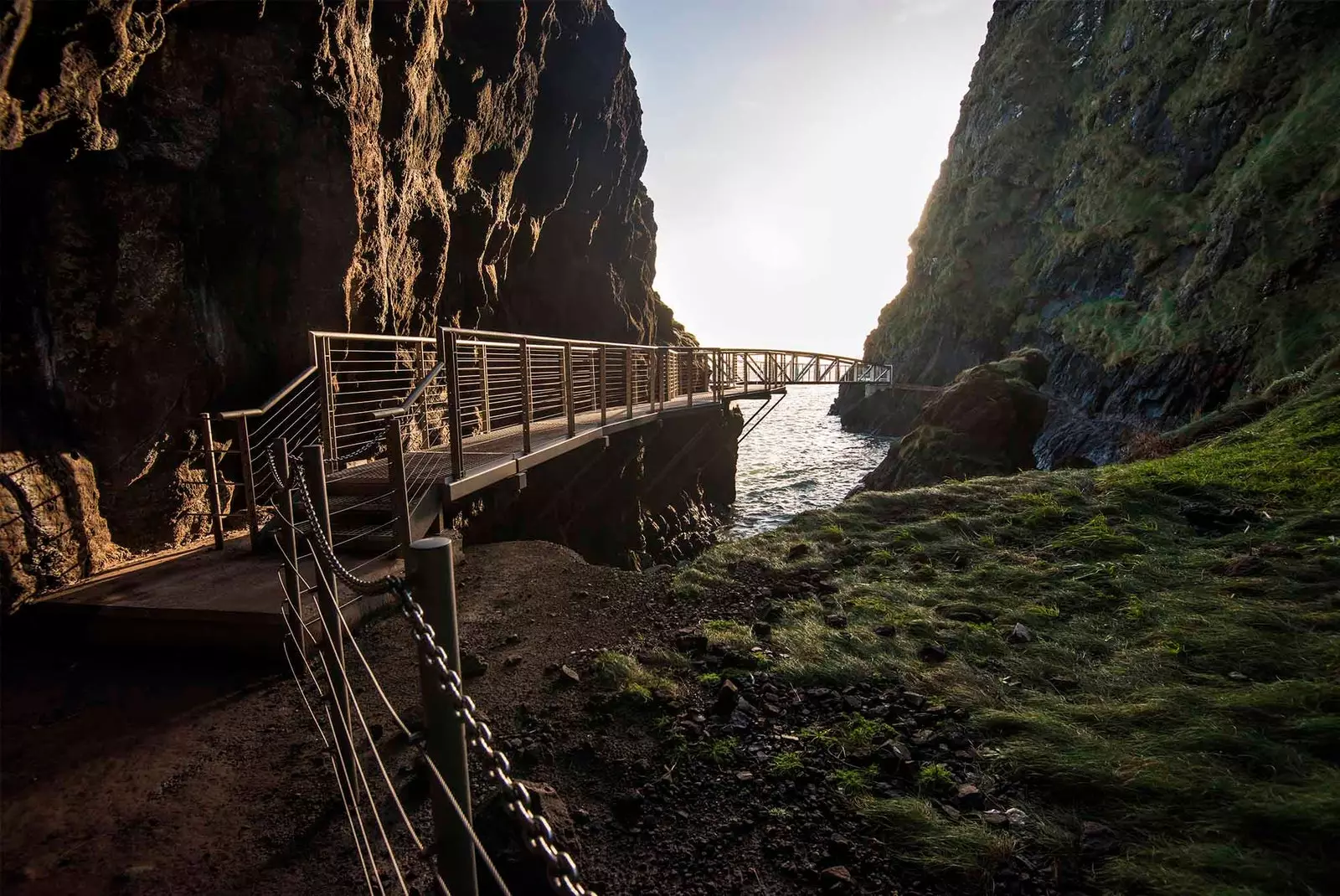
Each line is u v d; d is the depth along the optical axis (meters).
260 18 6.29
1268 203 19.42
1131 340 25.16
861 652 3.76
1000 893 2.06
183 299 5.97
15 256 4.73
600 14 17.92
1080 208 33.47
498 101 12.73
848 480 28.45
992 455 13.95
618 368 18.42
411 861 2.47
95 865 2.45
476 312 13.28
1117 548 4.92
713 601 4.91
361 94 7.87
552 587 5.55
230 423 6.64
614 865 2.34
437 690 1.70
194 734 3.37
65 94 4.59
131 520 5.50
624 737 3.13
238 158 6.36
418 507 5.85
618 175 20.67
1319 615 3.37
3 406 4.67
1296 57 22.19
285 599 4.23
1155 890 1.93
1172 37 29.30
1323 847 1.97
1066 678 3.29
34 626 4.39
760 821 2.52
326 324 7.55
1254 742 2.44
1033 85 41.34
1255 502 5.34
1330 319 15.84
